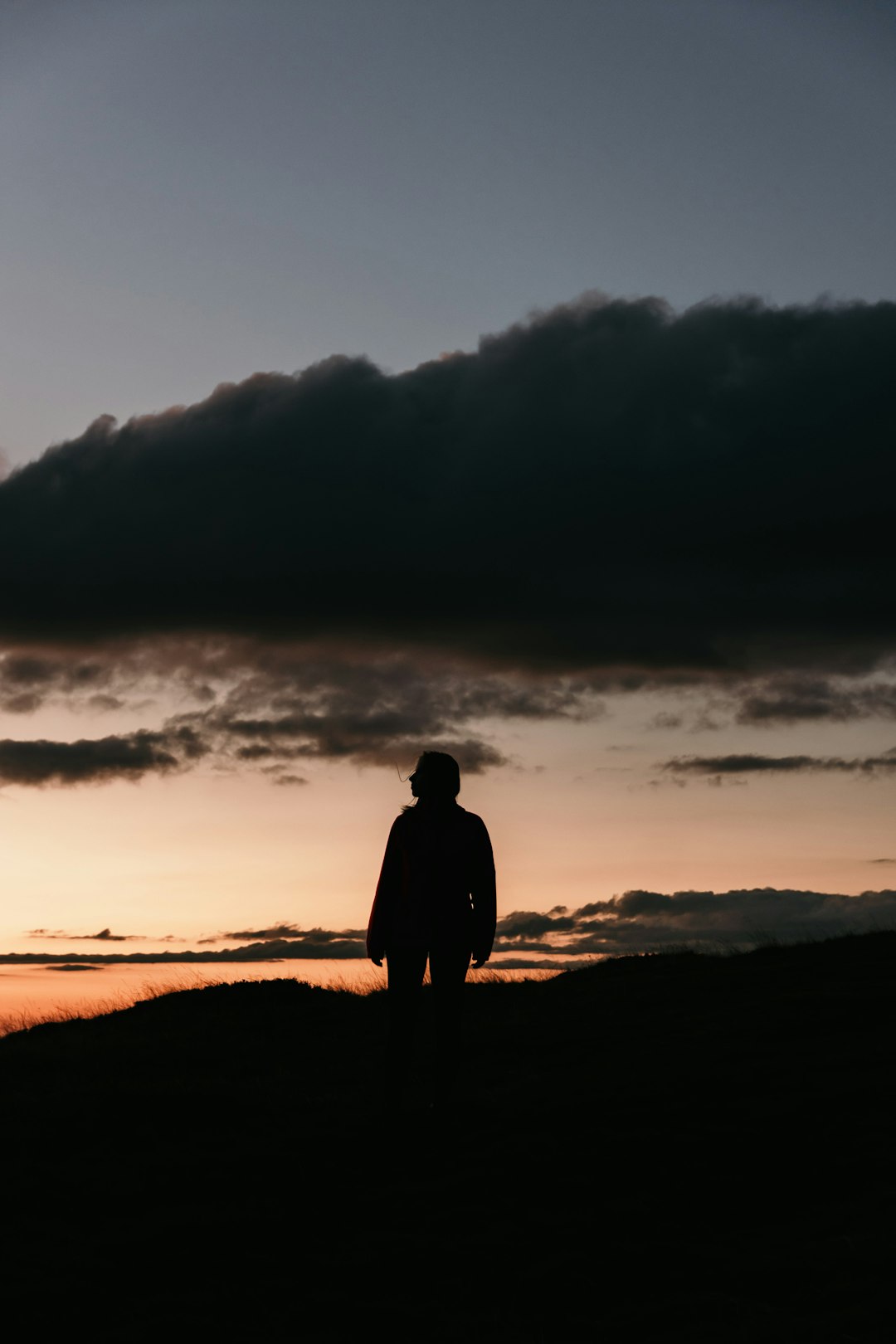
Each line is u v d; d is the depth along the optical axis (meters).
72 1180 6.22
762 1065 7.98
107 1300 4.57
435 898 6.67
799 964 12.80
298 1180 6.08
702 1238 5.00
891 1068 7.62
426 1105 7.73
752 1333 3.92
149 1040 12.34
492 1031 10.80
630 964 14.84
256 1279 4.76
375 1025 12.62
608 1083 7.87
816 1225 4.99
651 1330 4.10
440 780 6.82
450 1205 5.60
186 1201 5.82
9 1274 4.84
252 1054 10.94
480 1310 4.38
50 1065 10.71
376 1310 4.40
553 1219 5.32
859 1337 3.79
